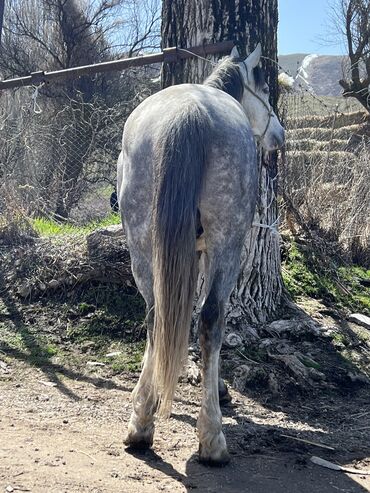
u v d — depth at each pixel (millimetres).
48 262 6766
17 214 7738
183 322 3500
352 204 8688
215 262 3852
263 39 6219
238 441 4359
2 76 19391
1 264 7027
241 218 3902
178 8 6184
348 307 7270
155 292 3545
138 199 3824
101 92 14820
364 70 18172
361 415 5070
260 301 6258
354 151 9469
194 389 5215
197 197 3598
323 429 4762
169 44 6273
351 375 5676
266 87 5305
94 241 6688
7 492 3230
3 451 3734
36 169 8711
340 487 3844
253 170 3994
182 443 4246
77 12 19234
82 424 4395
